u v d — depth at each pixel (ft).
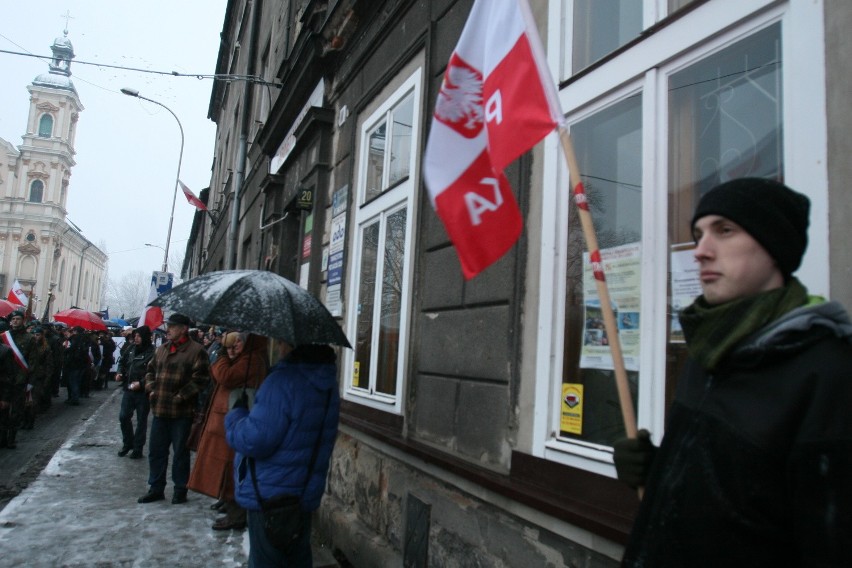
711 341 3.83
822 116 5.83
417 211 14.05
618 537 6.86
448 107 7.45
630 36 8.72
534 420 9.24
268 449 8.92
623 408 4.93
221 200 65.41
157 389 18.51
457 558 10.52
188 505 18.28
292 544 8.87
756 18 6.66
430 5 14.51
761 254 3.83
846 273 5.45
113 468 22.98
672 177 7.63
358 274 17.99
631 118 8.41
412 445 12.28
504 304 10.32
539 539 8.54
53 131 211.00
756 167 6.62
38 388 32.42
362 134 18.67
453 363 11.68
